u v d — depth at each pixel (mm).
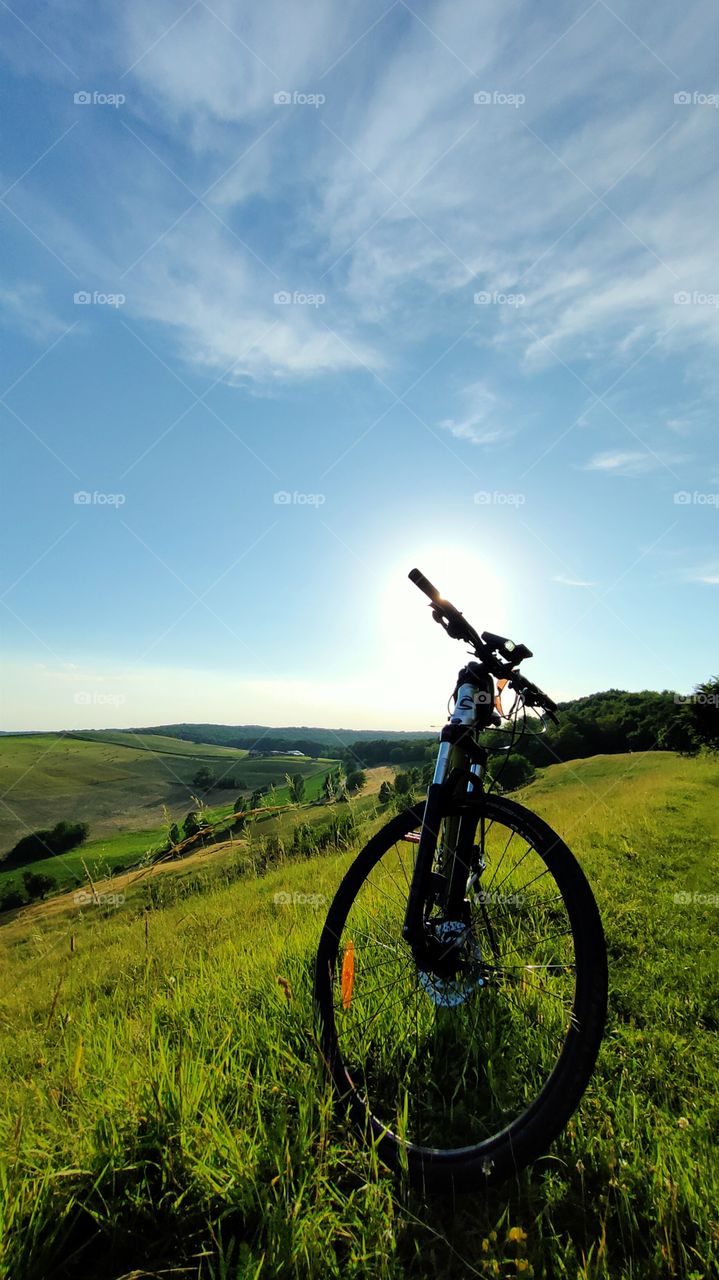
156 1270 1380
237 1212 1519
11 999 4105
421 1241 1475
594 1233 1480
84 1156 1603
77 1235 1485
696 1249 1377
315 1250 1360
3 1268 1315
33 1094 2135
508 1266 1383
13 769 85875
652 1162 1659
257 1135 1725
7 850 56875
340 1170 1689
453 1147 1759
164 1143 1664
